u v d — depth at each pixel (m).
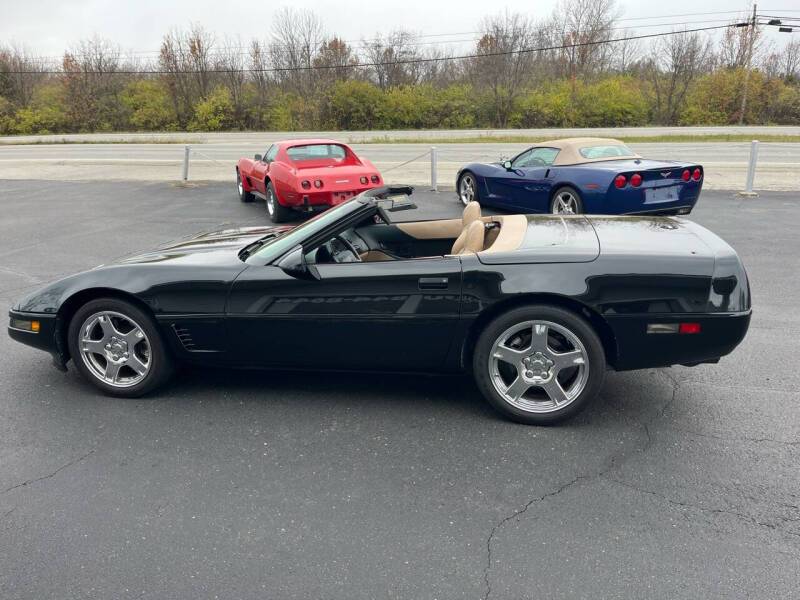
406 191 4.30
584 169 9.01
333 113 46.06
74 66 50.88
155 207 12.36
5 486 3.05
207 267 3.80
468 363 3.70
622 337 3.38
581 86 45.47
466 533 2.65
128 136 41.16
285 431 3.57
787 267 7.06
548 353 3.46
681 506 2.81
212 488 3.02
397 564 2.47
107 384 4.00
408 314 3.55
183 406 3.90
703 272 3.32
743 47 47.56
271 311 3.69
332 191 9.97
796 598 2.25
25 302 4.04
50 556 2.55
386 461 3.24
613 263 3.35
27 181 16.91
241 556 2.54
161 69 50.75
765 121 44.16
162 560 2.52
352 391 4.08
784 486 2.96
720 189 13.09
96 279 3.89
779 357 4.54
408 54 52.16
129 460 3.28
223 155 24.28
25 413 3.83
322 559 2.51
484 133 37.56
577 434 3.48
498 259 3.45
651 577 2.37
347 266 3.62
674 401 3.87
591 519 2.73
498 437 3.46
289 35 52.03
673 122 45.50
